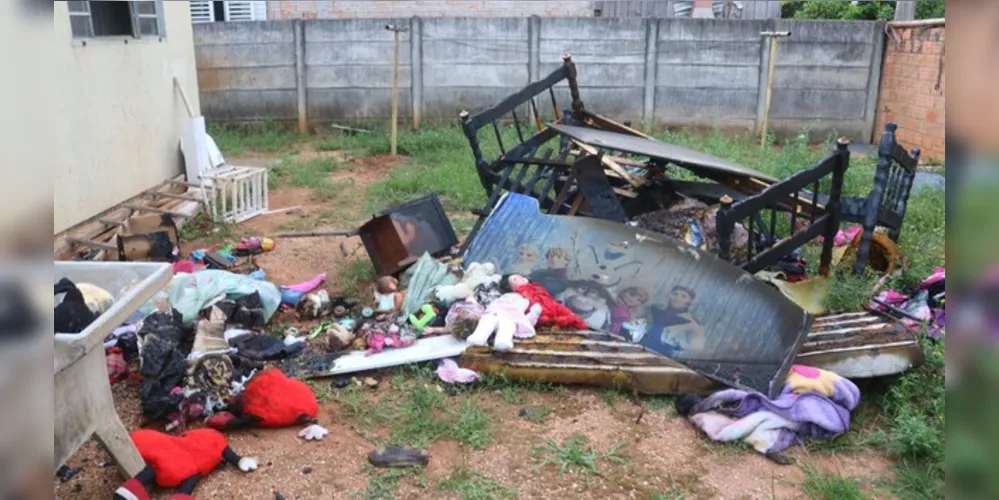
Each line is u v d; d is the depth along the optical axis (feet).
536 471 10.52
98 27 22.11
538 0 43.42
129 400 12.28
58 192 19.08
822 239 16.85
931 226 18.45
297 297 15.97
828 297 14.78
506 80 38.45
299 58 38.60
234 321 14.62
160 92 25.49
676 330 13.23
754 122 37.78
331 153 34.53
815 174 14.19
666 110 38.17
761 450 10.98
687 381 12.32
